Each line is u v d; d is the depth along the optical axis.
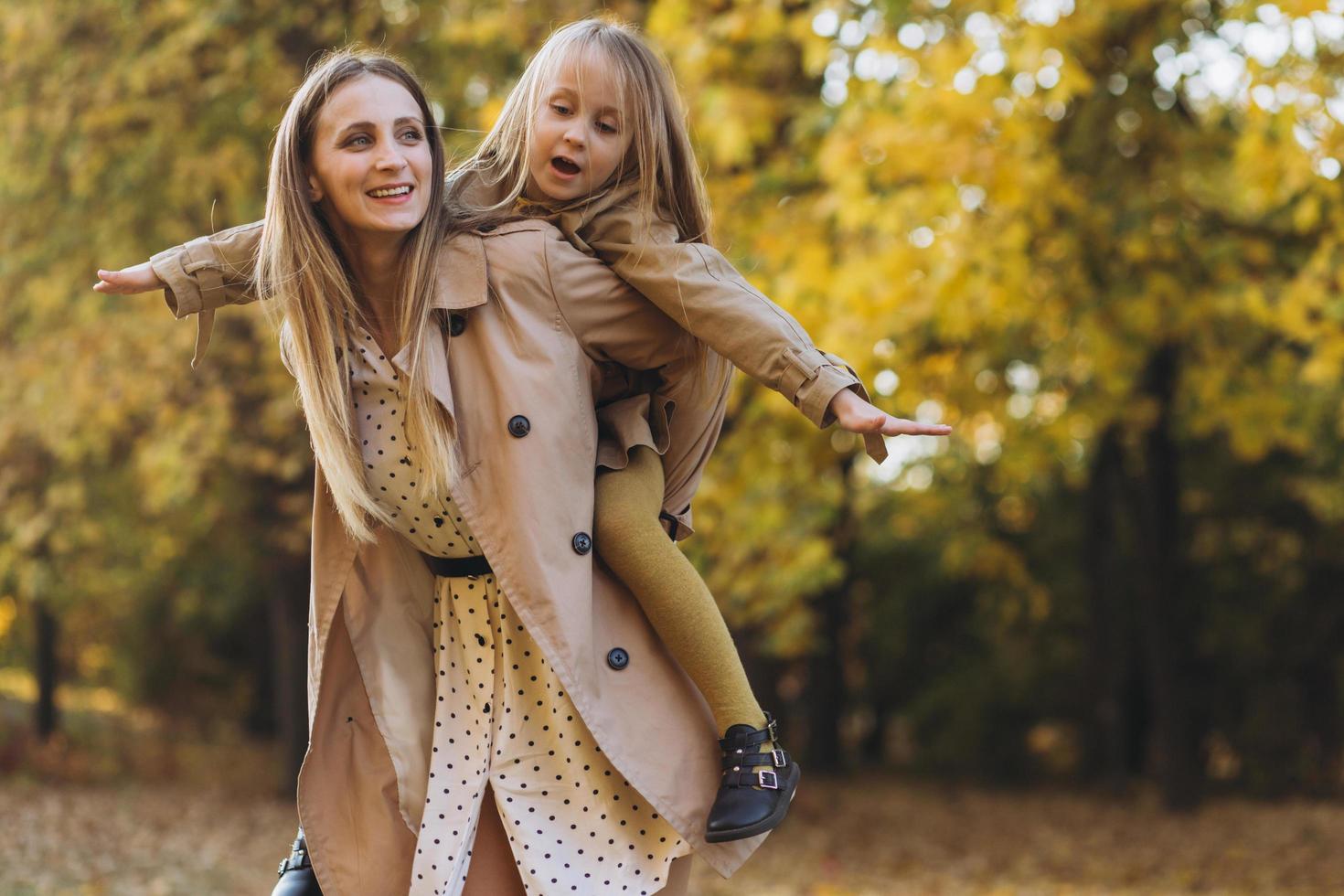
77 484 13.93
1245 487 18.72
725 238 8.05
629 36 2.21
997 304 7.65
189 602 23.17
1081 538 20.70
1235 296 9.45
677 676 2.17
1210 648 19.62
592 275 2.12
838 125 7.43
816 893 9.66
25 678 32.91
